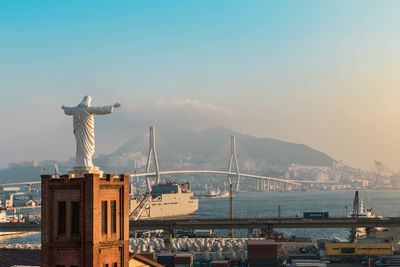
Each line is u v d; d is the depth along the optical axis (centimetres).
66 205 3991
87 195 3897
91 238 3878
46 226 4022
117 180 4162
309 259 18838
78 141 4197
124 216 4216
